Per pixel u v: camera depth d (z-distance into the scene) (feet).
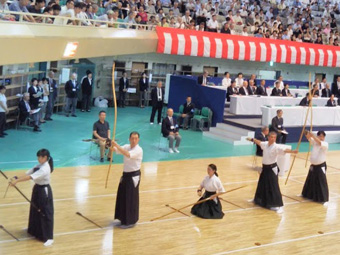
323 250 30.35
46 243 27.53
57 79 72.13
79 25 49.57
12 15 39.91
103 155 47.11
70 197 36.09
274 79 95.71
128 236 29.89
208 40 78.79
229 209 36.68
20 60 38.42
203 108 68.18
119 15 69.10
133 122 70.33
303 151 61.21
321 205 39.45
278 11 101.76
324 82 88.43
